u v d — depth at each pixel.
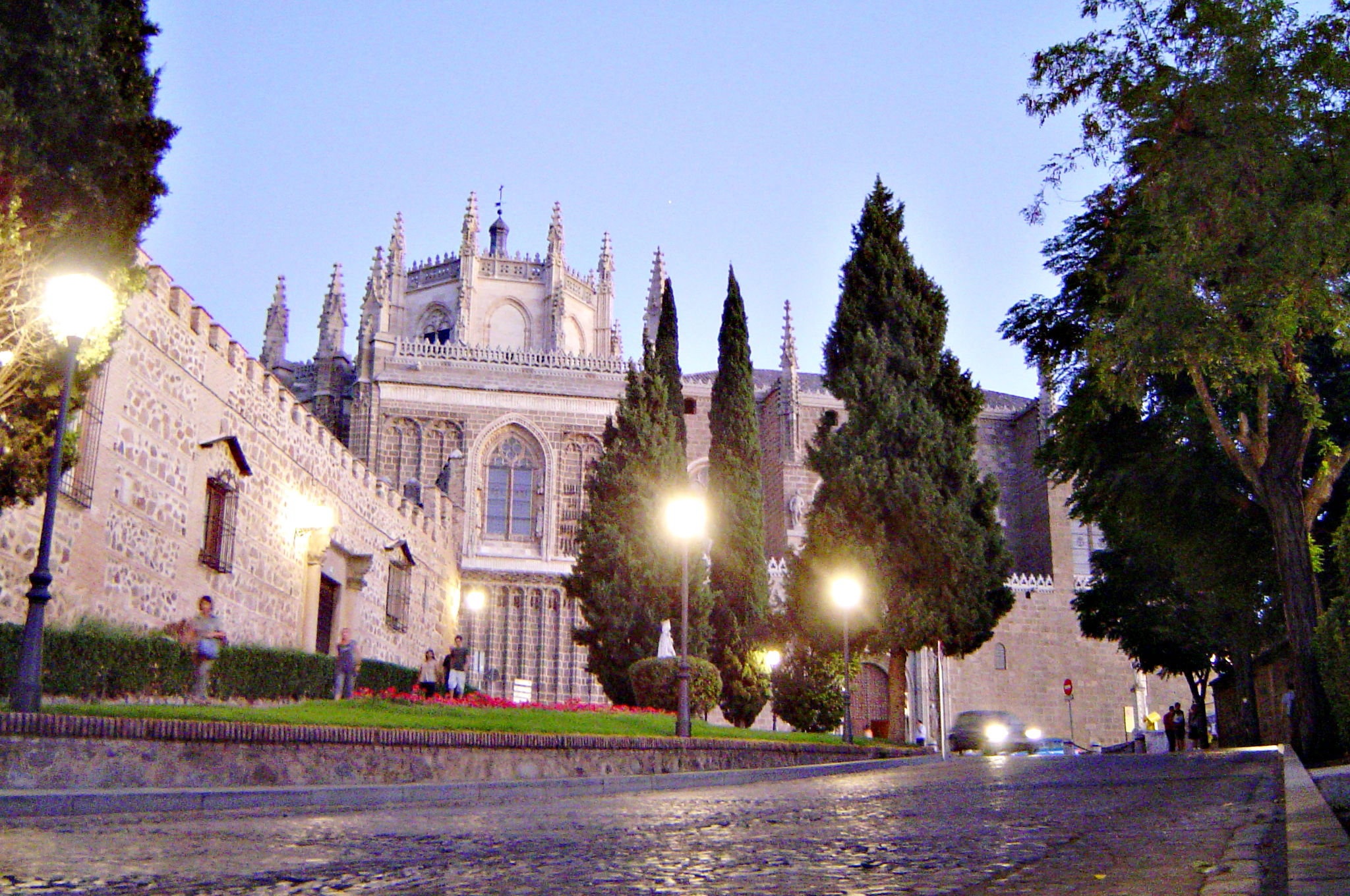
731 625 38.72
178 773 14.06
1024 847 6.36
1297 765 13.84
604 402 64.56
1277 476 22.64
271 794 12.74
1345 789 9.20
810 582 35.66
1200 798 9.51
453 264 81.38
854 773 22.20
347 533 35.69
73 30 15.69
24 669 13.70
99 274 16.61
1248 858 5.25
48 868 6.38
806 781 19.11
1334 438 27.62
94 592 21.41
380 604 38.50
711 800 12.79
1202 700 46.38
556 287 79.44
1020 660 60.91
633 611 36.94
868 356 36.84
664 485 38.28
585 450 64.19
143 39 17.28
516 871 5.98
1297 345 22.22
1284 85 19.92
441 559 48.03
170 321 24.55
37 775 12.55
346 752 16.12
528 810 11.24
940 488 35.78
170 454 24.48
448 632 49.12
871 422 36.25
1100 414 25.80
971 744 49.19
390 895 5.18
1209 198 20.25
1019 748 49.19
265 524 29.48
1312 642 17.09
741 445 41.38
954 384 37.66
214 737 14.44
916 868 5.64
